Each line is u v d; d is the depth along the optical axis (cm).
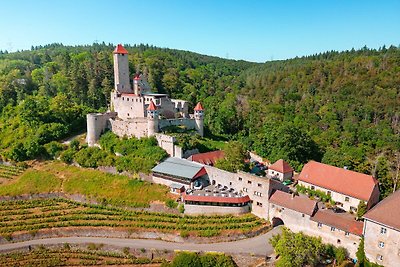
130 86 16962
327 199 10462
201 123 14612
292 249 7769
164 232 9775
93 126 14062
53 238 10106
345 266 8125
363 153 14975
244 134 16225
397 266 7394
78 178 12506
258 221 10050
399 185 11081
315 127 19425
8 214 11012
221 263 8406
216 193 10700
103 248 9550
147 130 13275
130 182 11962
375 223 7669
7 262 9256
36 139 14350
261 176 11038
